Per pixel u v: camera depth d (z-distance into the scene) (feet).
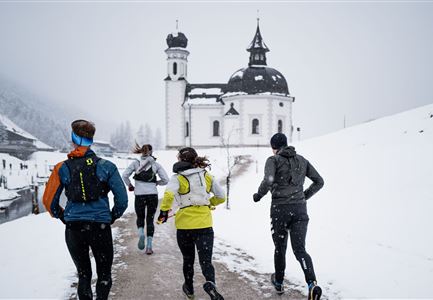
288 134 184.14
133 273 20.66
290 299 17.31
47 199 13.67
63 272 20.44
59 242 27.30
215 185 17.13
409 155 49.47
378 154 56.90
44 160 221.66
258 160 111.24
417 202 32.71
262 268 21.68
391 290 17.69
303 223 17.07
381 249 24.72
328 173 57.16
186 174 16.48
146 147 24.86
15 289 18.03
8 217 81.30
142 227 24.62
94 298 16.93
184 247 16.81
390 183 41.09
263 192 17.16
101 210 13.67
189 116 185.16
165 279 19.80
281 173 17.33
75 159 13.85
